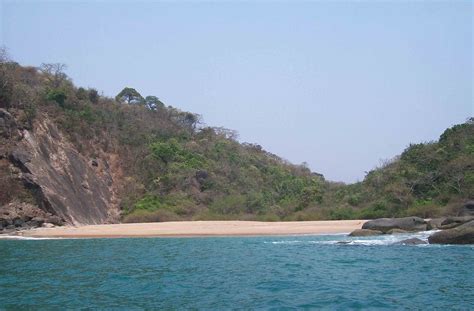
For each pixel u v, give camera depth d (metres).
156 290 17.83
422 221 41.06
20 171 52.62
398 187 59.31
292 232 44.53
